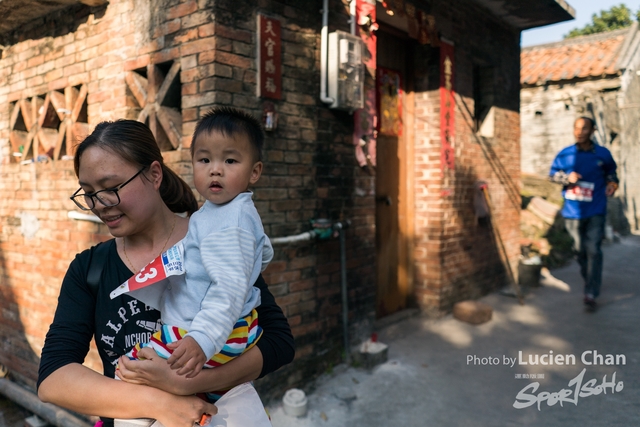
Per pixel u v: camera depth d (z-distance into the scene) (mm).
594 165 4680
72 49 3693
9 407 3922
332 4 3439
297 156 3219
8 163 4367
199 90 2793
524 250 6191
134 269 1209
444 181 4848
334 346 3561
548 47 11719
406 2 4215
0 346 4512
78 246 3664
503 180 5965
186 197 1462
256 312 1205
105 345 1176
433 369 3607
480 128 5820
